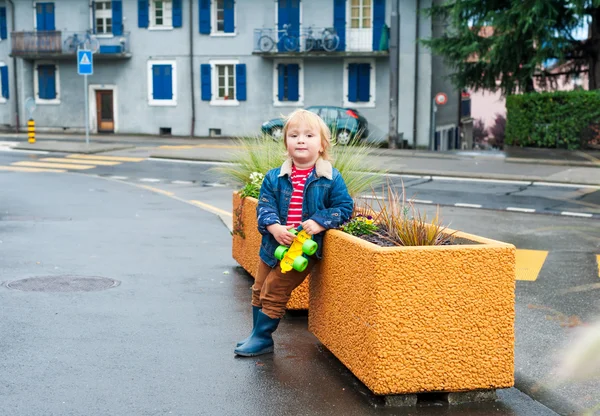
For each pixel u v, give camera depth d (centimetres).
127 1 3497
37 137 3253
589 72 2777
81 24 3544
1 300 612
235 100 3419
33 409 392
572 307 632
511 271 409
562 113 2564
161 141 3138
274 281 477
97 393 416
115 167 2102
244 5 3353
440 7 2844
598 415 400
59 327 540
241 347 485
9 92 3716
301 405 404
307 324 568
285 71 3347
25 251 839
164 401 407
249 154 752
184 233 994
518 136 2692
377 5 3186
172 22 3456
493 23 2588
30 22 3612
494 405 412
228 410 396
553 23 2495
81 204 1302
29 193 1455
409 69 3183
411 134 3212
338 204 456
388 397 405
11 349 489
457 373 407
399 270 396
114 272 735
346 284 436
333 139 691
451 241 449
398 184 1750
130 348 496
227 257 824
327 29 3219
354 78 3266
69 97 3628
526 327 568
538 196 1551
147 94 3528
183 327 547
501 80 2856
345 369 462
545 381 454
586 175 1906
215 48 3419
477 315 407
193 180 1809
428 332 402
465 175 1925
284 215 461
